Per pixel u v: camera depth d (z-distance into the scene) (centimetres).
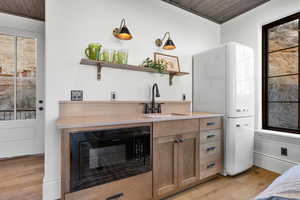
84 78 184
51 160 166
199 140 188
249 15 266
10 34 265
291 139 212
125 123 137
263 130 246
